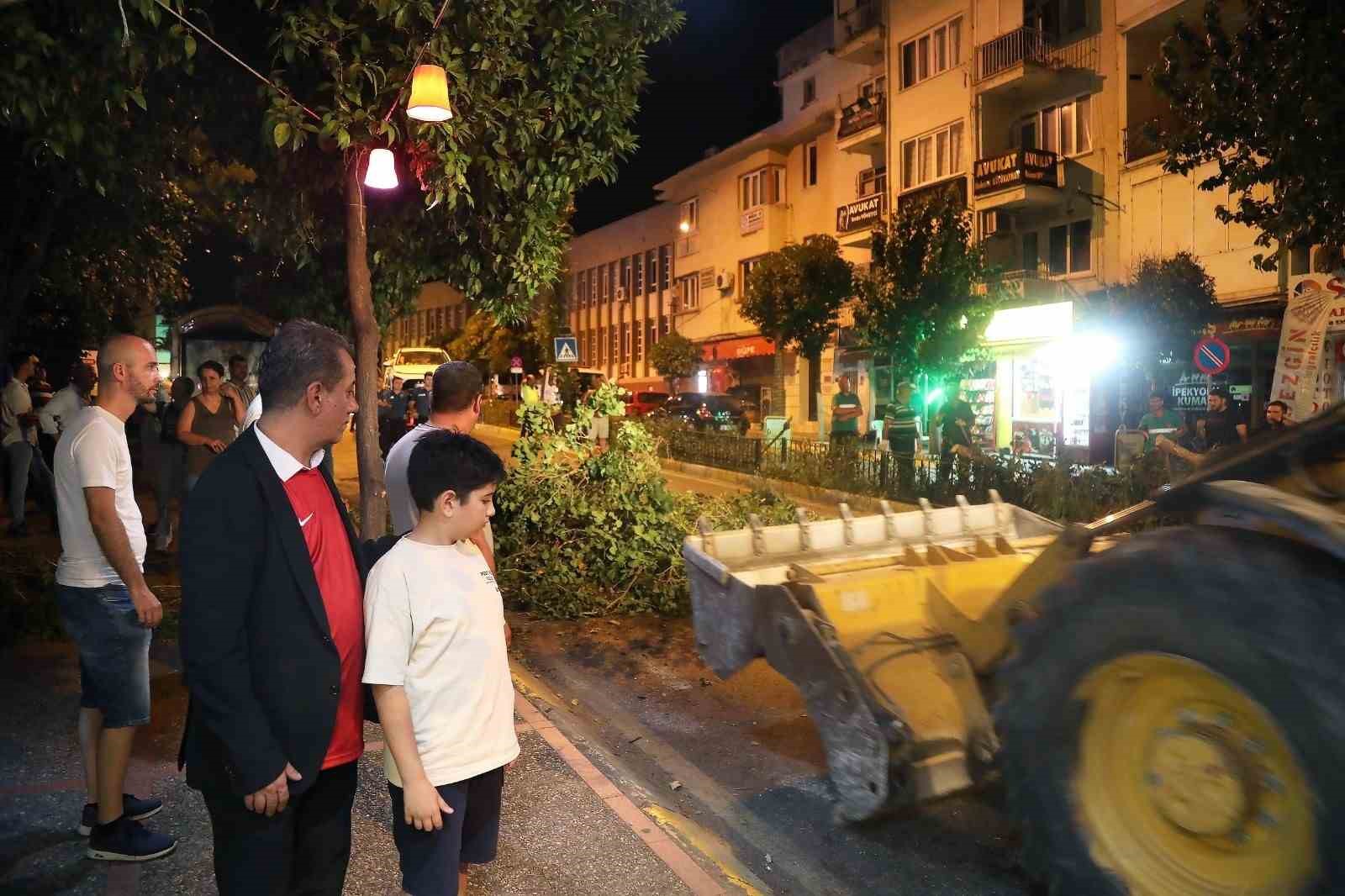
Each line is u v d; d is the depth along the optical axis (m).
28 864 3.45
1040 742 3.20
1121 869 3.03
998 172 24.98
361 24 6.81
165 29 6.07
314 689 2.37
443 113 6.38
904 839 4.01
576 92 7.68
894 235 21.62
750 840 4.10
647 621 7.80
